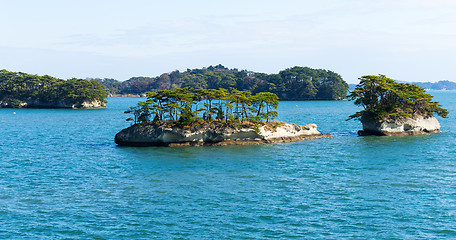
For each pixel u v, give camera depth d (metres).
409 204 55.78
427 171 73.44
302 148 97.94
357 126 151.25
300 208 54.88
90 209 54.88
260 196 59.91
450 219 50.41
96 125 166.50
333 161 83.06
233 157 87.38
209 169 76.56
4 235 46.69
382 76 124.12
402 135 118.00
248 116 108.81
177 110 105.44
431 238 45.41
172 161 83.69
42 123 175.50
